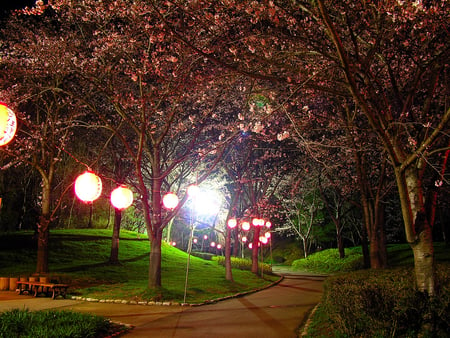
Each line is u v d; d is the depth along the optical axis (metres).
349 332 5.86
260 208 24.50
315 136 17.97
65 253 23.22
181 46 11.57
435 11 7.16
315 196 37.09
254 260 25.77
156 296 13.65
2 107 6.79
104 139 22.20
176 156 20.58
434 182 7.44
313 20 9.32
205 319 10.66
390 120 7.94
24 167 26.47
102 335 8.20
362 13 8.09
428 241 6.82
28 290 14.80
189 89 13.34
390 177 16.14
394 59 10.25
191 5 8.77
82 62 14.30
